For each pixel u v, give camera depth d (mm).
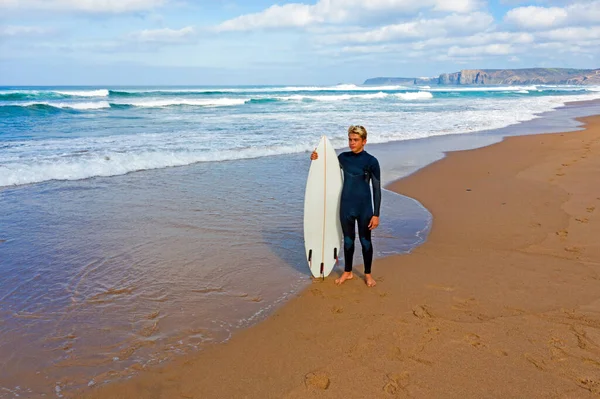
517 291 4234
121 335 3541
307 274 4730
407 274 4688
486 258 5078
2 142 12484
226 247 5418
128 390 2914
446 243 5582
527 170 9898
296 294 4262
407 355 3236
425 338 3449
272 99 37406
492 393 2824
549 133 16547
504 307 3934
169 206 7031
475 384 2908
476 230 6043
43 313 3867
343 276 4535
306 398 2807
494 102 37688
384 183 8914
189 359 3238
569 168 9922
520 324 3635
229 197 7598
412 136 15820
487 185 8609
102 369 3127
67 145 12133
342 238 4684
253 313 3902
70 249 5285
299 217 6590
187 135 14695
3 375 3061
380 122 19891
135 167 9766
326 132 15797
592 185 8281
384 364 3135
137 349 3361
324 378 2998
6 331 3588
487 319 3730
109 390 2914
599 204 7039
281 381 2980
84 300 4105
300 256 5215
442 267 4852
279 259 5109
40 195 7590
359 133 4258
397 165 10727
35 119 19266
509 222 6332
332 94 49812
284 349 3350
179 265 4887
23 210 6758
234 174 9406
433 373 3021
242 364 3172
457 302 4047
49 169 9070
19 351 3328
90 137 13820
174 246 5418
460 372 3029
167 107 28656
